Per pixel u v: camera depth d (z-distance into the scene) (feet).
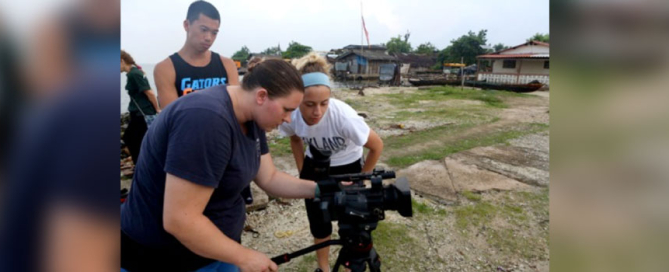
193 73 8.31
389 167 15.51
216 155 3.75
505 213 10.90
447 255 8.78
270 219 10.28
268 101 3.98
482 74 81.30
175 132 3.70
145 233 4.35
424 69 117.70
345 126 6.38
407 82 91.71
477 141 20.99
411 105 39.55
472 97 49.21
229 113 3.94
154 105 10.45
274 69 3.97
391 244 9.12
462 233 9.75
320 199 4.70
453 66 104.42
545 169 15.20
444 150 18.62
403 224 10.06
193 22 7.97
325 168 4.68
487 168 15.30
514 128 25.35
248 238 9.39
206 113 3.71
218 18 8.18
